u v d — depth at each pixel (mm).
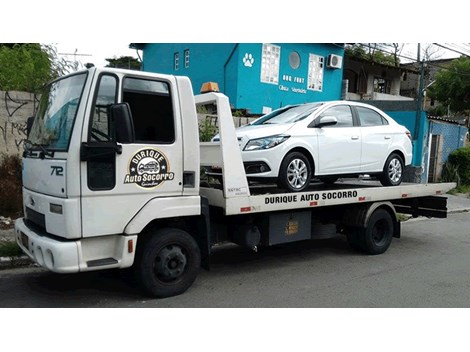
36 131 5266
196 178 5258
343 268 6816
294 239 6836
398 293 5648
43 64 11273
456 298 5484
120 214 4715
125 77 4730
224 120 5613
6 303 5078
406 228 10664
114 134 4574
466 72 28016
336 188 7652
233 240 6363
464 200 15977
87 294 5406
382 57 31141
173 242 5215
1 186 8656
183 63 19609
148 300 5207
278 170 6461
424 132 18547
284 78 18234
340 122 7590
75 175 4410
